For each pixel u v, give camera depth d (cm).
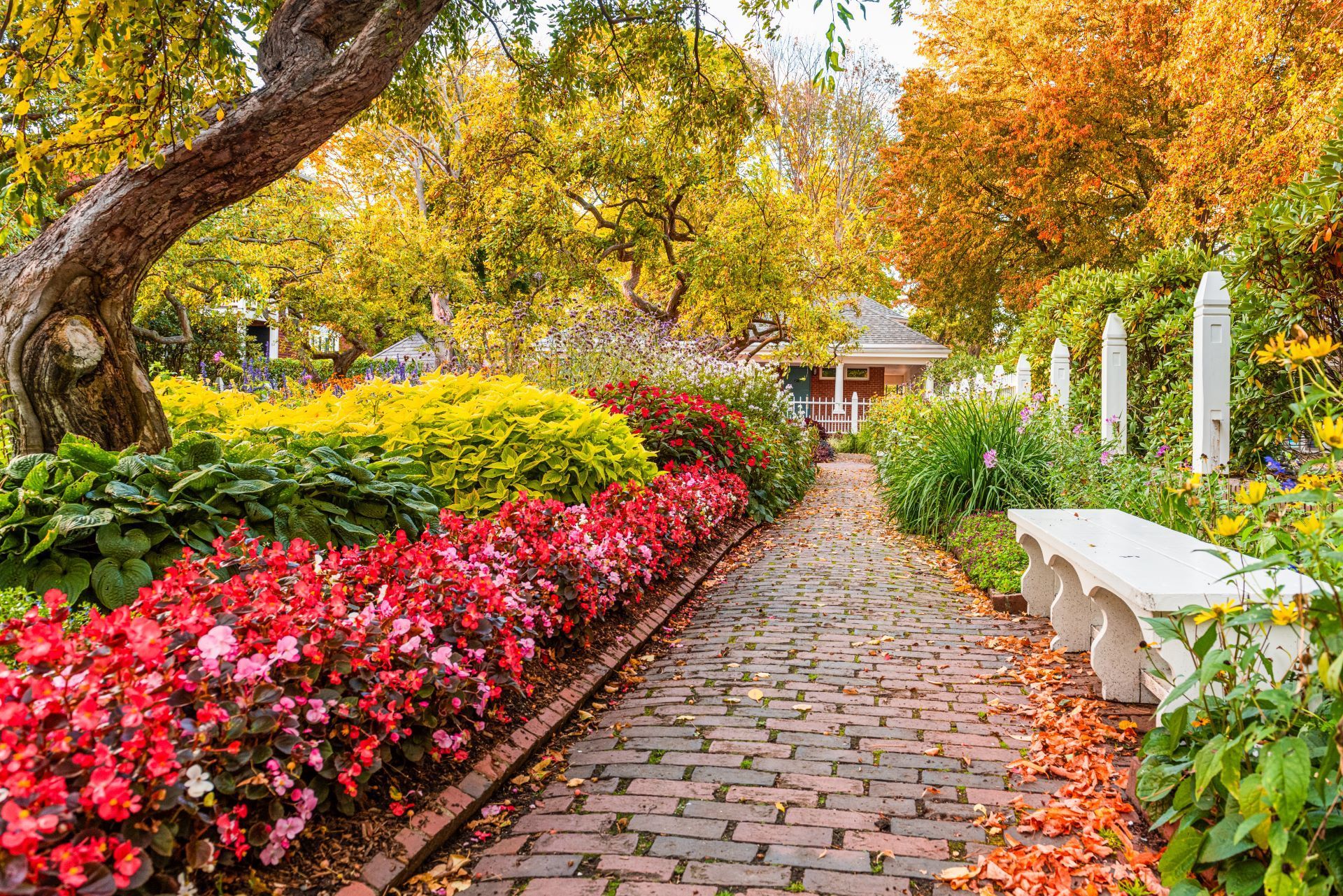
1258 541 248
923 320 3388
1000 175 2075
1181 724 200
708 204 1565
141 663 190
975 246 2200
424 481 511
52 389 400
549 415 600
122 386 421
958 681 362
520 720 309
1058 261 2086
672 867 216
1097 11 1764
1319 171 498
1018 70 1931
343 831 219
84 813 165
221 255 1620
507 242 1476
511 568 363
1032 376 999
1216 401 472
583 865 220
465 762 269
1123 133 1805
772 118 891
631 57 787
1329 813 162
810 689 358
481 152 1496
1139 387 812
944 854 221
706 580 609
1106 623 321
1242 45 965
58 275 396
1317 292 541
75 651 183
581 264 1502
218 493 362
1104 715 310
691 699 353
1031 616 466
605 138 1384
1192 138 1085
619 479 624
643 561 466
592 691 362
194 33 472
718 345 1589
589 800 260
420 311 2200
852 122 3312
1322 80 912
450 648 258
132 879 157
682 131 835
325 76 414
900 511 816
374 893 200
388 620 255
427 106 754
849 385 2856
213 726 187
